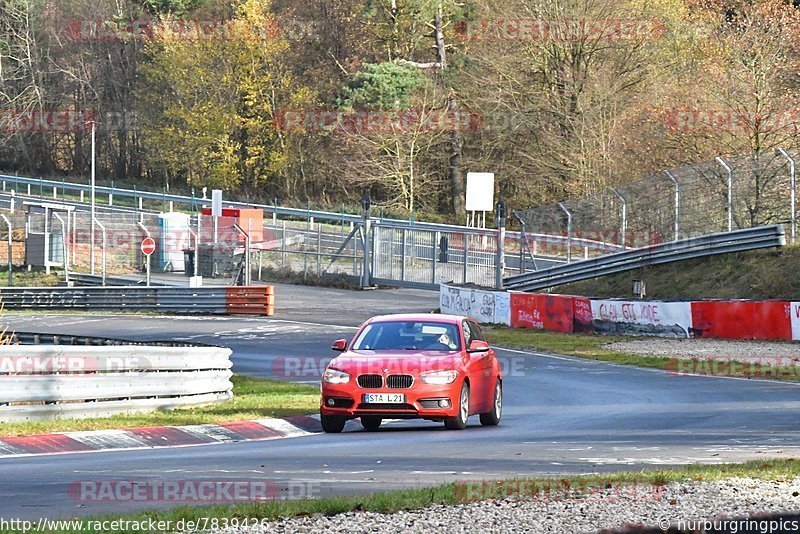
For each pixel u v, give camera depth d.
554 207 131.88
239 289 123.38
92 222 146.00
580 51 183.00
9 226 143.12
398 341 50.19
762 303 92.88
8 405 46.09
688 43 186.25
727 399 62.22
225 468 35.22
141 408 52.38
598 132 176.75
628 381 72.31
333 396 47.62
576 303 104.31
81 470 34.56
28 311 133.75
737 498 28.09
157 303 128.50
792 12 155.12
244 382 71.31
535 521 24.86
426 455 39.06
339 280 151.88
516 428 50.16
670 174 122.81
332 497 28.56
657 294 118.94
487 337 100.12
